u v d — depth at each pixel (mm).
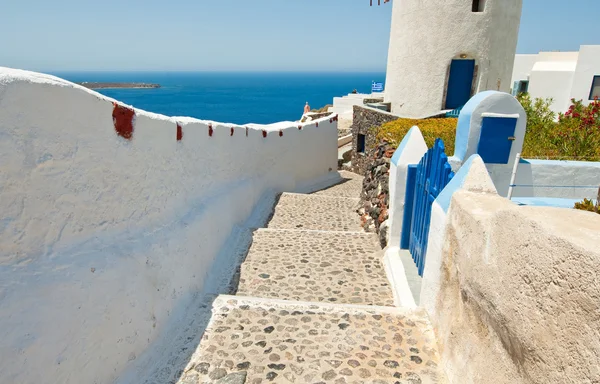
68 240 2564
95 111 2766
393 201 5742
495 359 2230
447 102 14547
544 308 1729
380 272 5434
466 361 2646
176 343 3328
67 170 2527
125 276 2896
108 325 2621
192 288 4133
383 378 2973
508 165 5863
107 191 2973
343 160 19844
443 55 13883
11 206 2143
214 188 6066
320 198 10516
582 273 1477
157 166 3830
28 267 2211
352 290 4938
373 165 8594
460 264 2840
